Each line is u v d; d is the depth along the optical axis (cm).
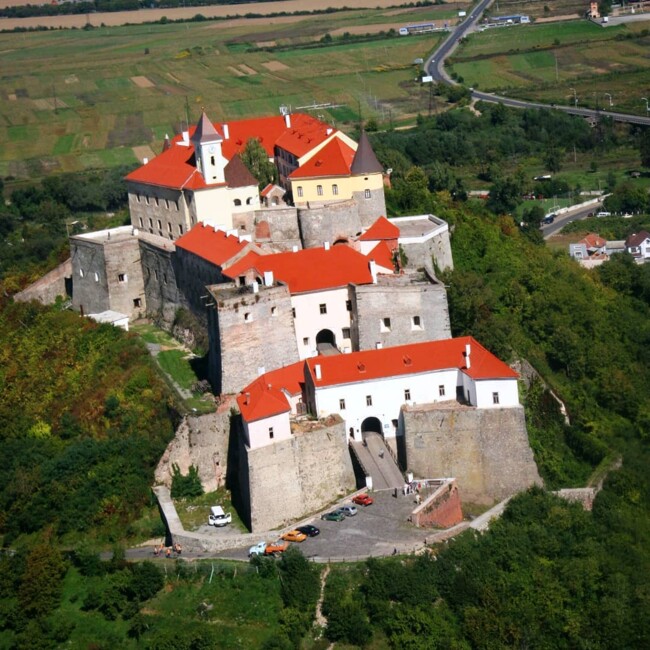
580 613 19762
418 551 19775
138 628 19638
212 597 19712
